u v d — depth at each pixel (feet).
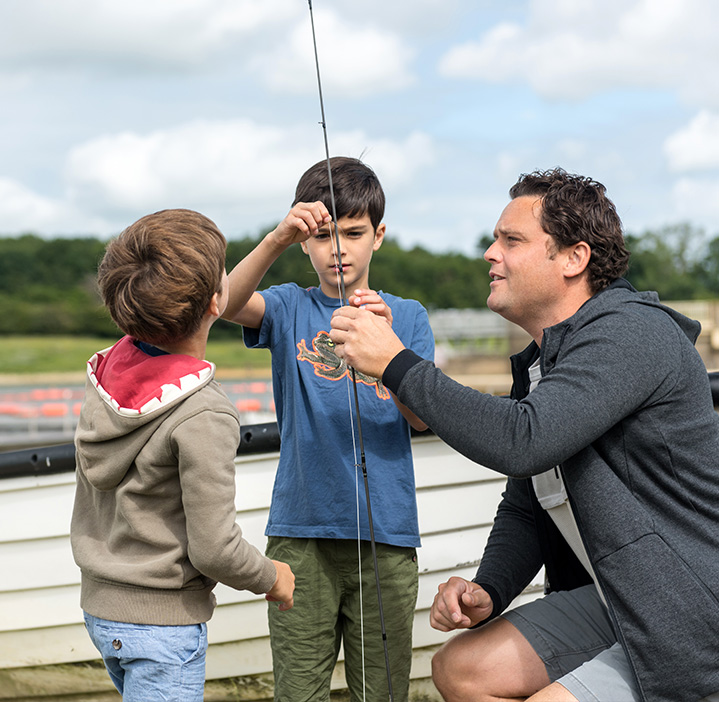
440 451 8.63
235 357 112.88
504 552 6.69
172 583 5.16
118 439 5.14
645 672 5.25
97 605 5.24
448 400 5.52
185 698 5.19
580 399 5.31
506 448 5.34
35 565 9.03
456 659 6.26
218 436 5.11
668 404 5.43
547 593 7.02
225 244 5.57
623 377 5.32
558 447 5.28
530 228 5.98
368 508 6.23
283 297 7.09
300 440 6.83
